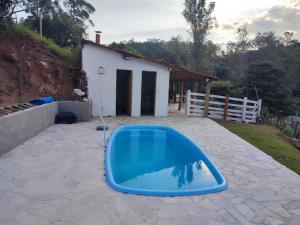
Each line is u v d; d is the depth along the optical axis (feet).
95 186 15.83
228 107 52.01
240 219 12.90
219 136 31.96
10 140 22.38
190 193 15.35
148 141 34.47
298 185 17.49
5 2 48.29
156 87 46.34
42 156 21.25
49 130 31.32
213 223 12.41
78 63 52.80
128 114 46.96
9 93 35.29
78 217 12.32
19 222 11.69
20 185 15.56
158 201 14.32
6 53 41.86
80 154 22.24
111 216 12.53
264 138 35.19
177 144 33.19
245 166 21.07
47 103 33.35
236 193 15.88
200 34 128.26
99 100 43.80
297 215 13.55
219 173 19.26
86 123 37.04
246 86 79.87
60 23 82.07
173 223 12.21
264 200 15.08
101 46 42.09
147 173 22.52
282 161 24.75
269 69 77.61
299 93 120.57
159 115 47.55
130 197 14.60
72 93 46.57
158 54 131.03
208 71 135.13
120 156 28.04
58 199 13.99
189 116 48.52
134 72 44.57
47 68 46.06
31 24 77.05
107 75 43.39
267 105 74.84
